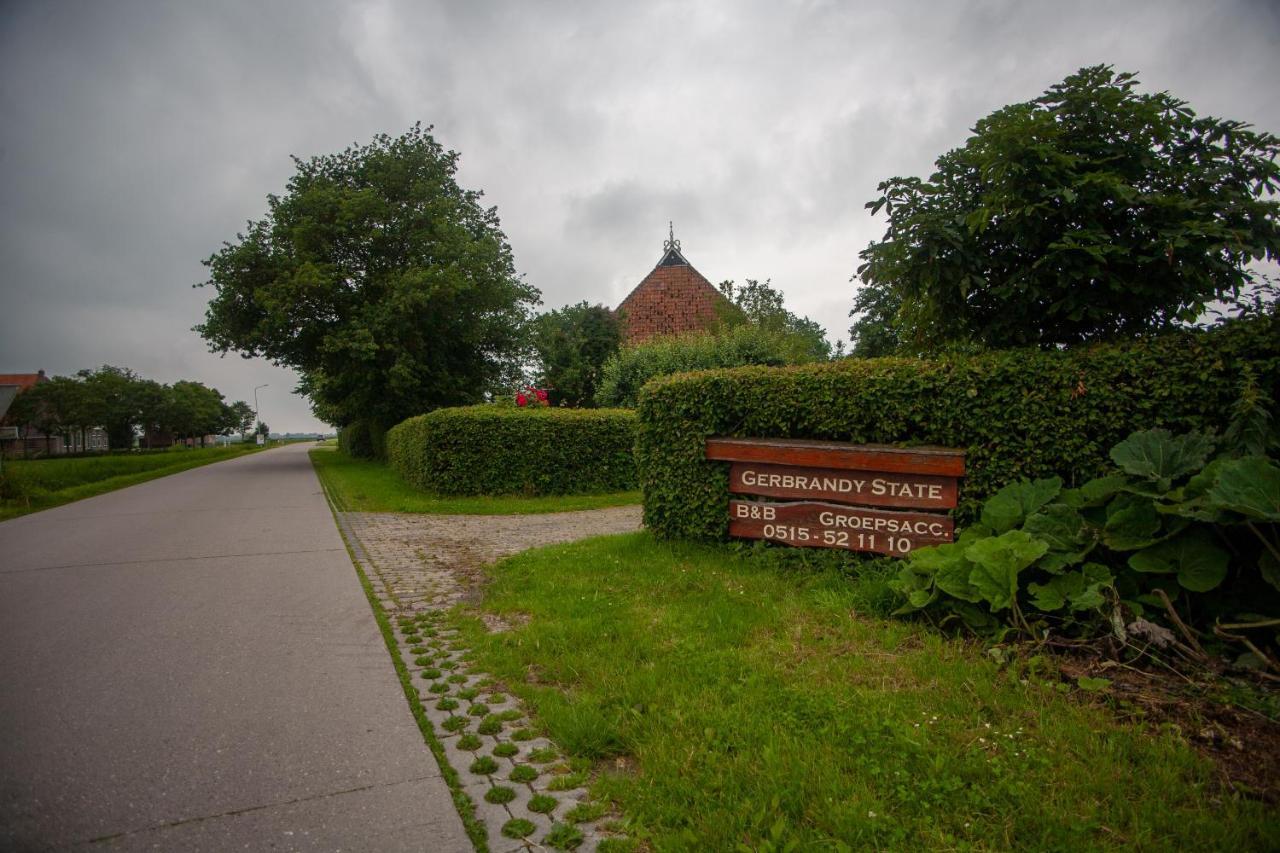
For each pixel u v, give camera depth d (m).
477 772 3.01
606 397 19.62
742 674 3.87
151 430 93.12
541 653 4.42
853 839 2.41
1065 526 4.39
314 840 2.52
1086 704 3.31
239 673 4.26
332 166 31.62
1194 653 3.59
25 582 6.93
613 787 2.83
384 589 6.59
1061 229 5.65
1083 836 2.38
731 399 6.75
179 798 2.80
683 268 29.61
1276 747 2.88
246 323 29.20
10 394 65.38
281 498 16.20
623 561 6.74
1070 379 5.01
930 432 5.71
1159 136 5.61
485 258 30.91
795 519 6.25
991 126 5.70
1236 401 4.37
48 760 3.14
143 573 7.29
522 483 14.70
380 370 29.27
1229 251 5.16
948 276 5.86
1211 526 3.95
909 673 3.77
